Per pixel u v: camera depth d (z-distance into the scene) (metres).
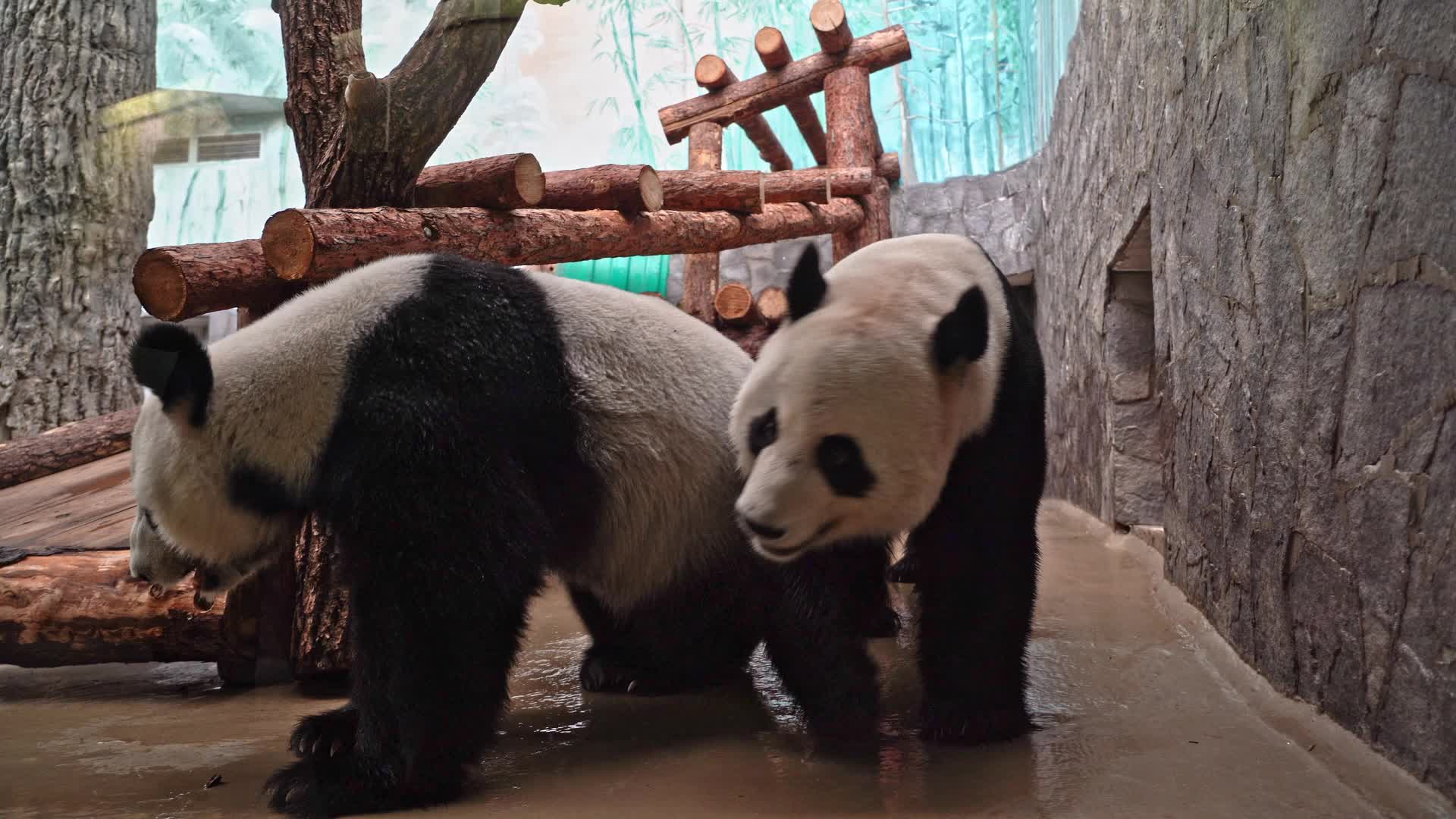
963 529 2.91
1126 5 5.91
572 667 4.08
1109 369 6.68
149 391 2.78
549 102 12.98
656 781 2.74
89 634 3.84
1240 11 3.65
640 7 13.32
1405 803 2.30
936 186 11.44
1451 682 2.21
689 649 3.53
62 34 6.91
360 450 2.62
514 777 2.82
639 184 5.36
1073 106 8.02
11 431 7.04
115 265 7.23
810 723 3.05
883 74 12.35
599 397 3.00
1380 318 2.50
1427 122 2.24
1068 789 2.58
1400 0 2.35
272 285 3.71
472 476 2.65
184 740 3.25
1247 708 3.20
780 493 2.52
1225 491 3.84
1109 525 6.77
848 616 3.07
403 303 2.80
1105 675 3.62
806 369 2.56
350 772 2.66
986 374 2.83
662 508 3.15
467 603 2.61
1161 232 5.05
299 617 3.83
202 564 3.12
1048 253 9.41
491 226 4.31
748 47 13.48
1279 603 3.22
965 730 2.96
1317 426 2.90
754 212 6.98
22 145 6.86
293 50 4.20
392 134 4.04
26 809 2.65
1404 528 2.40
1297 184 3.05
